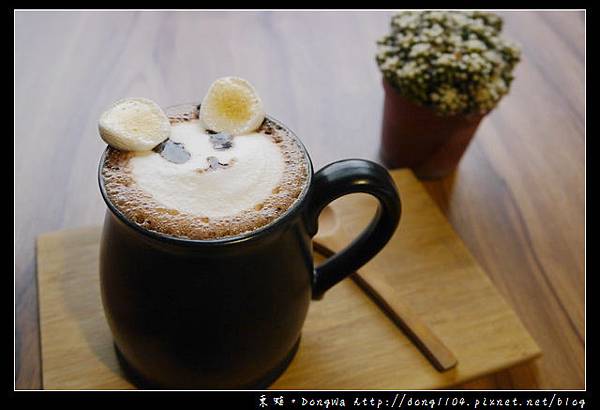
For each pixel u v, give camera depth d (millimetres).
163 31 587
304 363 385
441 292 423
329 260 365
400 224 457
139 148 308
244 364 339
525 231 478
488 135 543
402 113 469
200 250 286
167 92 531
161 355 331
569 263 460
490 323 409
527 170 520
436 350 386
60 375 367
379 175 323
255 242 292
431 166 499
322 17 625
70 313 390
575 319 429
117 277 315
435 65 449
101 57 553
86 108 512
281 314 328
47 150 482
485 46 465
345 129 527
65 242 421
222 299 306
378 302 411
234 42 585
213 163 306
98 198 459
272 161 315
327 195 317
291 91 549
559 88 585
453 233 455
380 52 478
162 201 294
